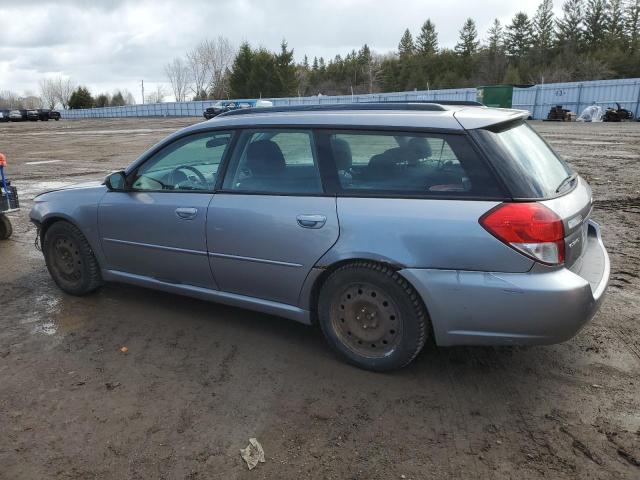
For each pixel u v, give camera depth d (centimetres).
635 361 349
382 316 330
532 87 4128
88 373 348
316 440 279
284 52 7731
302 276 348
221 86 8975
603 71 6694
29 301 473
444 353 366
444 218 302
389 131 328
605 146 1697
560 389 320
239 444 276
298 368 350
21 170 1403
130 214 420
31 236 707
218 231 375
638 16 7694
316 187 343
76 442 280
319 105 380
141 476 255
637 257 566
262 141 368
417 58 8981
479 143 306
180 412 304
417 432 284
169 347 382
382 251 314
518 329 298
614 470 254
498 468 256
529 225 287
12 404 315
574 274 298
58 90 12238
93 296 481
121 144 2266
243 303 388
